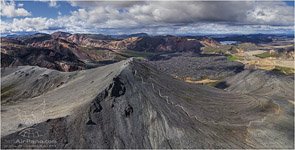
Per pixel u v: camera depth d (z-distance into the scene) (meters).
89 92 139.50
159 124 115.94
